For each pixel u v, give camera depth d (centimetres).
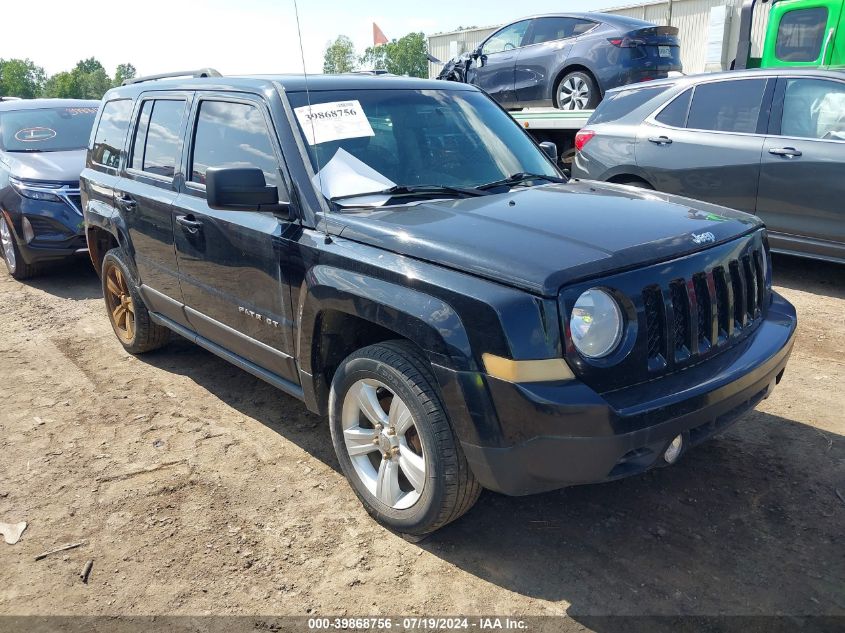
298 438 394
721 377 266
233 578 281
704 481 333
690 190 660
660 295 260
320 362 327
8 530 316
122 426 413
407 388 275
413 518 290
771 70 618
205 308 404
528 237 270
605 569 278
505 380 242
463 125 395
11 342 565
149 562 292
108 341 561
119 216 475
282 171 338
